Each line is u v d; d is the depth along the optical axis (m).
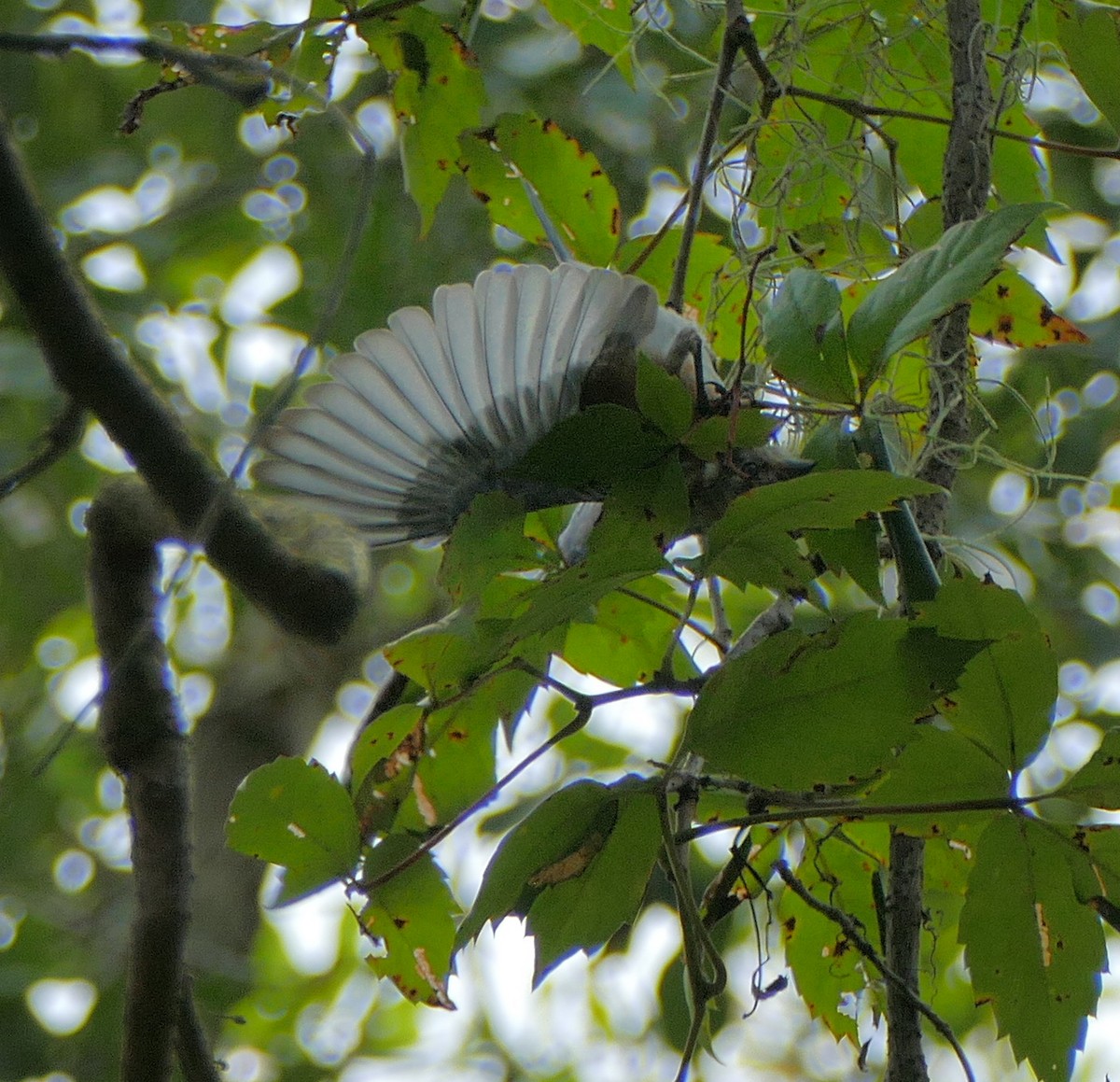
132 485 4.41
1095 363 12.03
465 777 4.83
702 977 3.65
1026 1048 3.77
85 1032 11.25
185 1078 4.32
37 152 13.14
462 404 5.54
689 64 10.55
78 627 13.77
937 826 3.81
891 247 5.46
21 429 12.87
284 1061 10.73
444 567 4.37
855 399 3.93
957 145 4.61
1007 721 3.71
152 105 13.38
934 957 5.27
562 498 5.29
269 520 4.11
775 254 5.28
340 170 12.75
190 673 11.76
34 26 12.97
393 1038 10.97
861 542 4.07
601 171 5.46
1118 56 4.52
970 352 5.00
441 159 5.56
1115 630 12.23
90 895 12.93
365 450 5.76
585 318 5.19
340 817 4.47
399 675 5.07
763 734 3.53
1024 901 3.78
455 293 5.14
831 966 4.93
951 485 4.54
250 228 13.06
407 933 4.60
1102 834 3.73
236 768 11.23
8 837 13.06
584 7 5.77
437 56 5.45
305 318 12.49
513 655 4.27
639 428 3.98
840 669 3.53
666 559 3.74
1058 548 12.23
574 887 3.69
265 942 11.45
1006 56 5.10
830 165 5.20
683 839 3.82
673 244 5.57
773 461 5.00
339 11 5.48
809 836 5.00
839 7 5.55
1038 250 5.30
